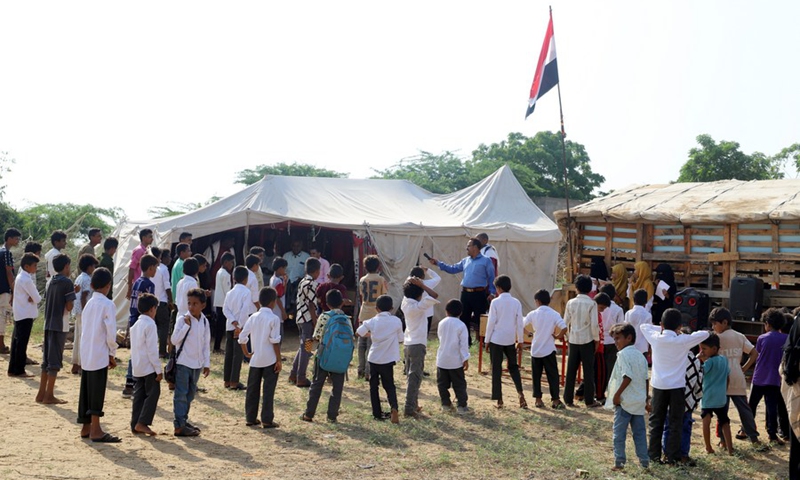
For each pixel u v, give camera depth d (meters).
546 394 10.54
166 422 8.18
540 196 37.62
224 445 7.33
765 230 12.42
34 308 10.37
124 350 12.85
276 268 11.38
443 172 38.19
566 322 9.83
